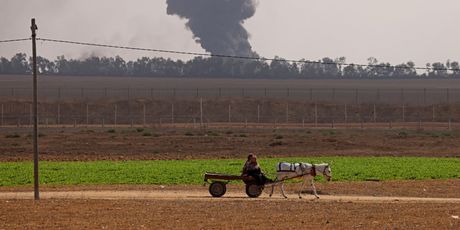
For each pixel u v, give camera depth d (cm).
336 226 7938
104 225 7925
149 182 13112
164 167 16212
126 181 13275
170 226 7869
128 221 8212
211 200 10331
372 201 10431
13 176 14200
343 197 11025
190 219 8381
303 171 10644
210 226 7881
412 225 8044
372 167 16250
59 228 7731
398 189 12206
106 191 11706
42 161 18912
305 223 8131
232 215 8725
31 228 7731
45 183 13075
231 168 15912
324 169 10669
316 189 12025
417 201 10525
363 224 8081
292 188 12194
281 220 8344
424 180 13650
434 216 8756
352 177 14000
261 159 19012
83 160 19412
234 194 11312
